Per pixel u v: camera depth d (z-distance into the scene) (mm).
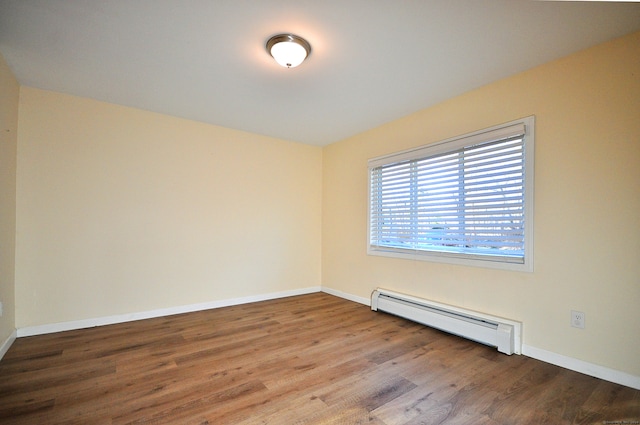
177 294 3311
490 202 2525
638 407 1621
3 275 2217
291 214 4215
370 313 3344
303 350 2354
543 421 1514
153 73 2363
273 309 3498
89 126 2854
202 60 2172
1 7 1622
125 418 1514
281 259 4105
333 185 4320
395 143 3377
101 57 2139
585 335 1994
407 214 3264
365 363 2137
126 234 3029
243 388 1801
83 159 2824
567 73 2088
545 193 2182
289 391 1773
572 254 2055
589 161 1985
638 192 1803
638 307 1798
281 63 2004
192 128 3420
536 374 1981
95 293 2871
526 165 2275
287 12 1665
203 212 3486
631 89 1832
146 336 2617
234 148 3721
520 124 2301
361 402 1670
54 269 2686
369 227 3693
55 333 2658
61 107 2730
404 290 3250
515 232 2354
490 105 2504
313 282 4430
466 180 2709
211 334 2682
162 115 3234
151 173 3168
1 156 2152
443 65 2219
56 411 1562
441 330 2797
